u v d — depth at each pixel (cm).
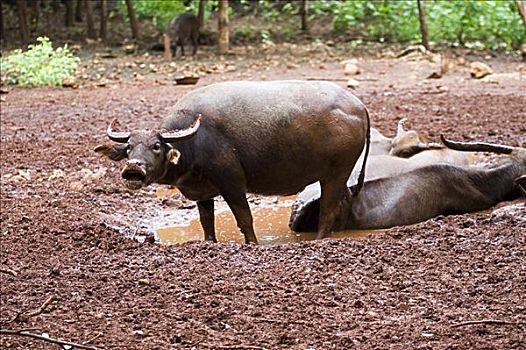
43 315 678
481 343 596
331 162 952
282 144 929
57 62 2272
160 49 2894
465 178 1077
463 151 1163
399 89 2019
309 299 702
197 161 919
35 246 884
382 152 1169
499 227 895
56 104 1920
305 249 841
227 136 923
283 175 943
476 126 1487
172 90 2111
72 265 816
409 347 595
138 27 3269
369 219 1028
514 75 2169
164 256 837
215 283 745
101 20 3012
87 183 1206
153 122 1642
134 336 630
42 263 825
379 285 733
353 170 1068
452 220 941
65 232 937
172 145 898
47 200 1106
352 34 3131
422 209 1048
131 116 1730
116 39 3080
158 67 2528
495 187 1088
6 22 3303
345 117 950
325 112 941
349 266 787
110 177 1242
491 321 631
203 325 649
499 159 1162
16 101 1986
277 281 748
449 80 2150
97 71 2480
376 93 1953
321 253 827
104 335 631
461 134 1413
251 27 3278
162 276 769
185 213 1105
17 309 693
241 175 934
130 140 886
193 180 930
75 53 2795
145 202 1148
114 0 3550
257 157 928
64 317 673
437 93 1923
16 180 1228
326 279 752
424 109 1692
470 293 704
